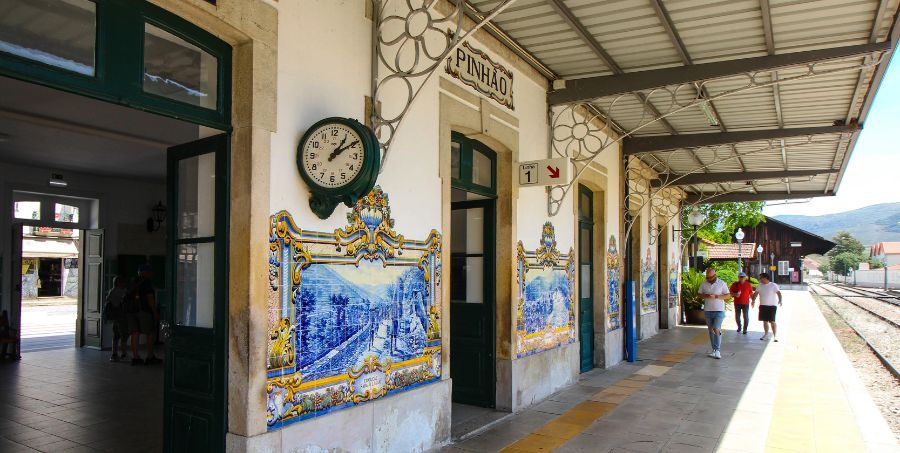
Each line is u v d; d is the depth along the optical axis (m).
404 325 5.20
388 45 4.89
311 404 4.23
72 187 11.98
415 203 5.39
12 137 8.84
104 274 12.09
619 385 8.67
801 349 12.56
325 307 4.38
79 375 9.08
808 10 5.64
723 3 5.57
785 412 7.15
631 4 5.66
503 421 6.64
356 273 4.68
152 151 9.98
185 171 4.35
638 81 7.34
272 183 3.99
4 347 10.57
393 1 5.16
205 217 4.19
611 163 10.86
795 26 6.04
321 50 4.42
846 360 11.11
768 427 6.50
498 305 7.06
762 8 5.59
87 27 3.25
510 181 7.06
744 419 6.83
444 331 5.73
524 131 7.43
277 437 3.92
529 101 7.58
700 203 19.20
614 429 6.38
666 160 13.39
